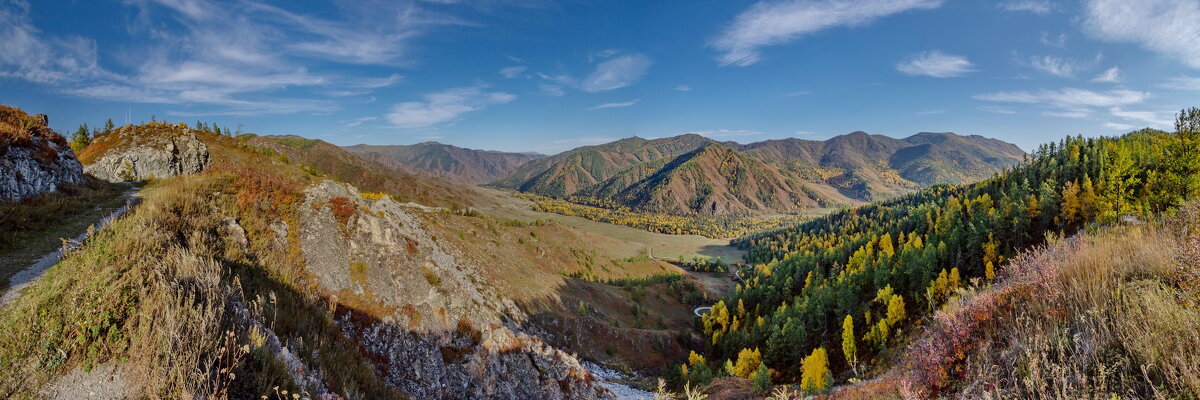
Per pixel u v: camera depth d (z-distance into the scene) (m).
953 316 10.38
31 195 20.12
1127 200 56.22
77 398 8.74
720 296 163.00
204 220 20.72
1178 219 9.91
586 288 91.31
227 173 28.91
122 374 9.24
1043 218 82.88
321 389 12.42
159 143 38.50
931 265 73.94
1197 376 5.55
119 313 10.02
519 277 62.66
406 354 23.62
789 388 38.84
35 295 10.47
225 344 9.95
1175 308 6.62
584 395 30.39
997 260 76.69
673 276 162.75
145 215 17.84
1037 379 6.54
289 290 20.80
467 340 27.95
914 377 11.17
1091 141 137.12
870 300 80.00
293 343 13.91
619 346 64.50
